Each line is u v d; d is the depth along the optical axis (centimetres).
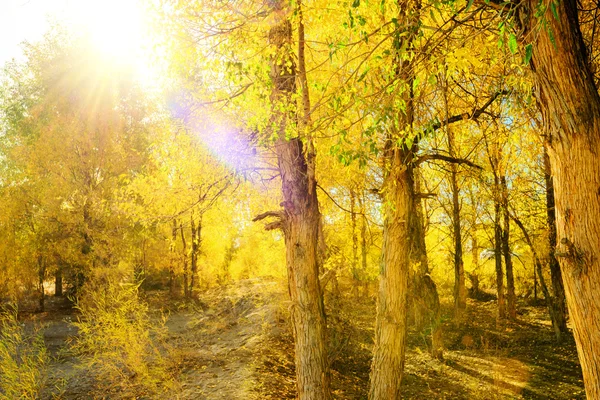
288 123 476
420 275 1397
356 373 1132
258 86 485
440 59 360
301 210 589
